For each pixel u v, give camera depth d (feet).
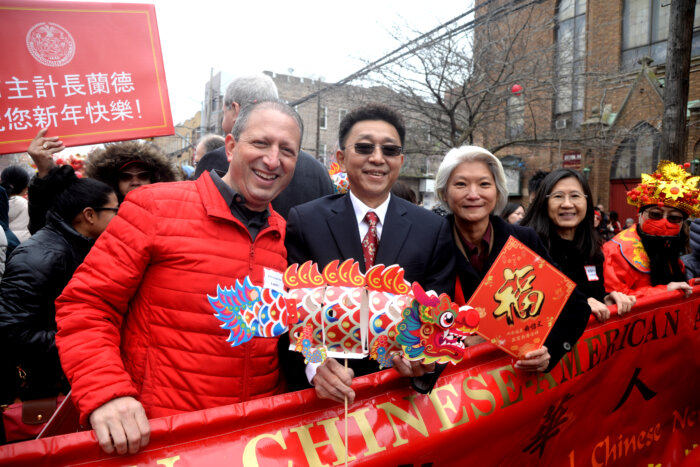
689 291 8.62
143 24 6.83
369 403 5.07
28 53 6.25
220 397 4.59
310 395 4.69
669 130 21.38
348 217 5.65
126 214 4.54
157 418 4.08
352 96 38.14
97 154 8.86
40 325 6.57
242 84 7.92
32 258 6.52
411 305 4.07
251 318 3.86
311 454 4.57
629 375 7.89
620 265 9.25
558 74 38.06
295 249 5.52
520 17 39.63
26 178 13.41
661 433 8.66
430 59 33.40
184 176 13.23
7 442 6.60
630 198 9.42
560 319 6.29
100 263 4.40
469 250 6.67
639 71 43.55
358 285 4.14
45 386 6.64
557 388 6.60
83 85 6.52
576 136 38.83
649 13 45.37
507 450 6.17
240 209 4.95
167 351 4.51
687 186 8.80
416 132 37.52
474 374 5.91
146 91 6.82
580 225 8.61
